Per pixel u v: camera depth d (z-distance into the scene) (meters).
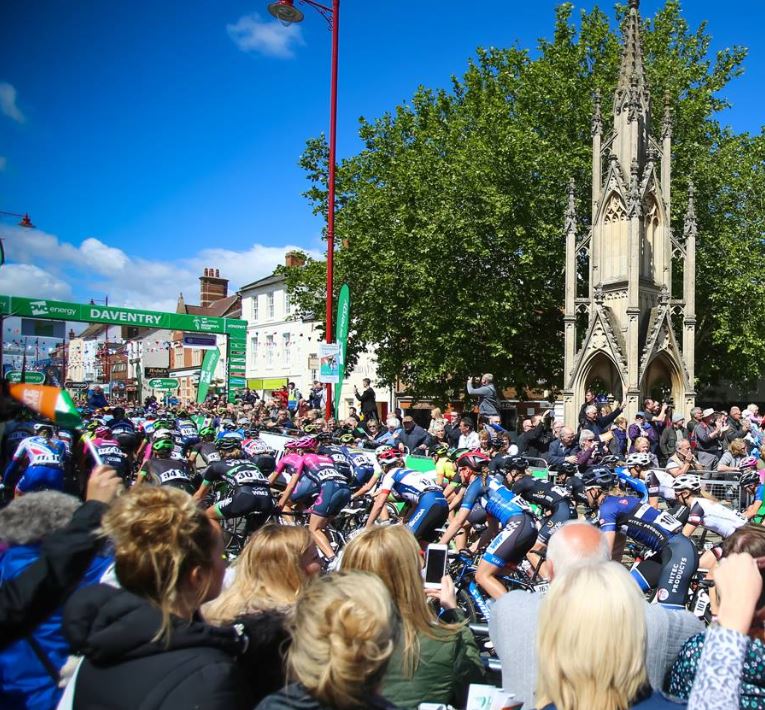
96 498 3.01
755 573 2.23
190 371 57.56
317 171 29.17
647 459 7.70
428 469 12.12
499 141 22.72
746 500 10.05
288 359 47.50
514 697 2.87
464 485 7.23
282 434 16.17
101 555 3.10
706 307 24.41
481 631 3.65
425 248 22.09
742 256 23.42
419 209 23.17
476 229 22.03
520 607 3.37
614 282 15.34
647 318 15.41
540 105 24.94
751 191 24.72
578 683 2.14
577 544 3.13
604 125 23.62
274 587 3.20
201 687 2.09
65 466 8.53
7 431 10.13
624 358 14.72
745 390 28.12
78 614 2.21
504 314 22.62
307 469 8.12
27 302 27.58
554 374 25.94
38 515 3.09
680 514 6.78
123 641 2.13
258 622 2.91
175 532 2.29
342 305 16.17
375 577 2.24
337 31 16.83
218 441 8.09
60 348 38.09
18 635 2.58
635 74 15.70
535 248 22.47
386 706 2.08
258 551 3.27
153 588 2.24
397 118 27.91
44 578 2.55
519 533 5.35
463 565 6.56
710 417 13.12
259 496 7.71
